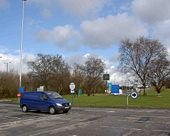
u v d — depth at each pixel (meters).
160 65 79.44
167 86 85.62
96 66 109.00
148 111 31.25
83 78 105.88
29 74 89.88
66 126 18.95
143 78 80.00
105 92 109.19
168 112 29.73
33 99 29.97
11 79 77.12
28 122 21.48
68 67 97.25
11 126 19.20
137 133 15.95
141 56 80.19
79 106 39.41
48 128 18.03
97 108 36.19
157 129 17.47
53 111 28.44
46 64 91.62
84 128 17.95
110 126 18.83
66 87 93.38
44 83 90.94
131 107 36.91
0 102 49.88
